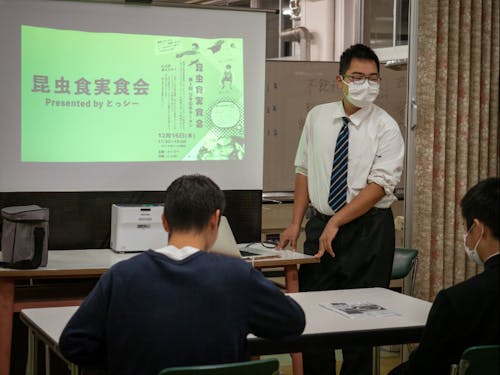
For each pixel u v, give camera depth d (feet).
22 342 12.87
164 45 13.50
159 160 13.55
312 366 12.52
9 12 12.62
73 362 6.87
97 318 6.70
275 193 18.99
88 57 13.10
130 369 6.57
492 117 15.56
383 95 19.43
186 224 6.93
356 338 8.46
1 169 12.71
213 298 6.64
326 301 10.03
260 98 14.12
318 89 19.16
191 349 6.57
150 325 6.53
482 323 7.39
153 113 13.48
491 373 7.13
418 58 14.89
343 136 12.76
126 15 13.25
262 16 14.06
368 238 12.50
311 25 22.13
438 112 14.94
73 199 13.15
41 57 12.85
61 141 13.02
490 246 7.61
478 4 15.10
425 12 14.65
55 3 12.87
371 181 12.39
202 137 13.78
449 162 15.08
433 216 15.11
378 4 21.16
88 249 13.23
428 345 7.56
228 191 14.05
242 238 14.20
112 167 13.30
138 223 12.71
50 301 11.66
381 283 12.51
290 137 19.02
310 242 13.14
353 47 12.59
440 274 15.07
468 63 15.07
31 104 12.82
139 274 6.64
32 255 11.12
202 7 13.66
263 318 6.89
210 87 13.80
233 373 6.37
